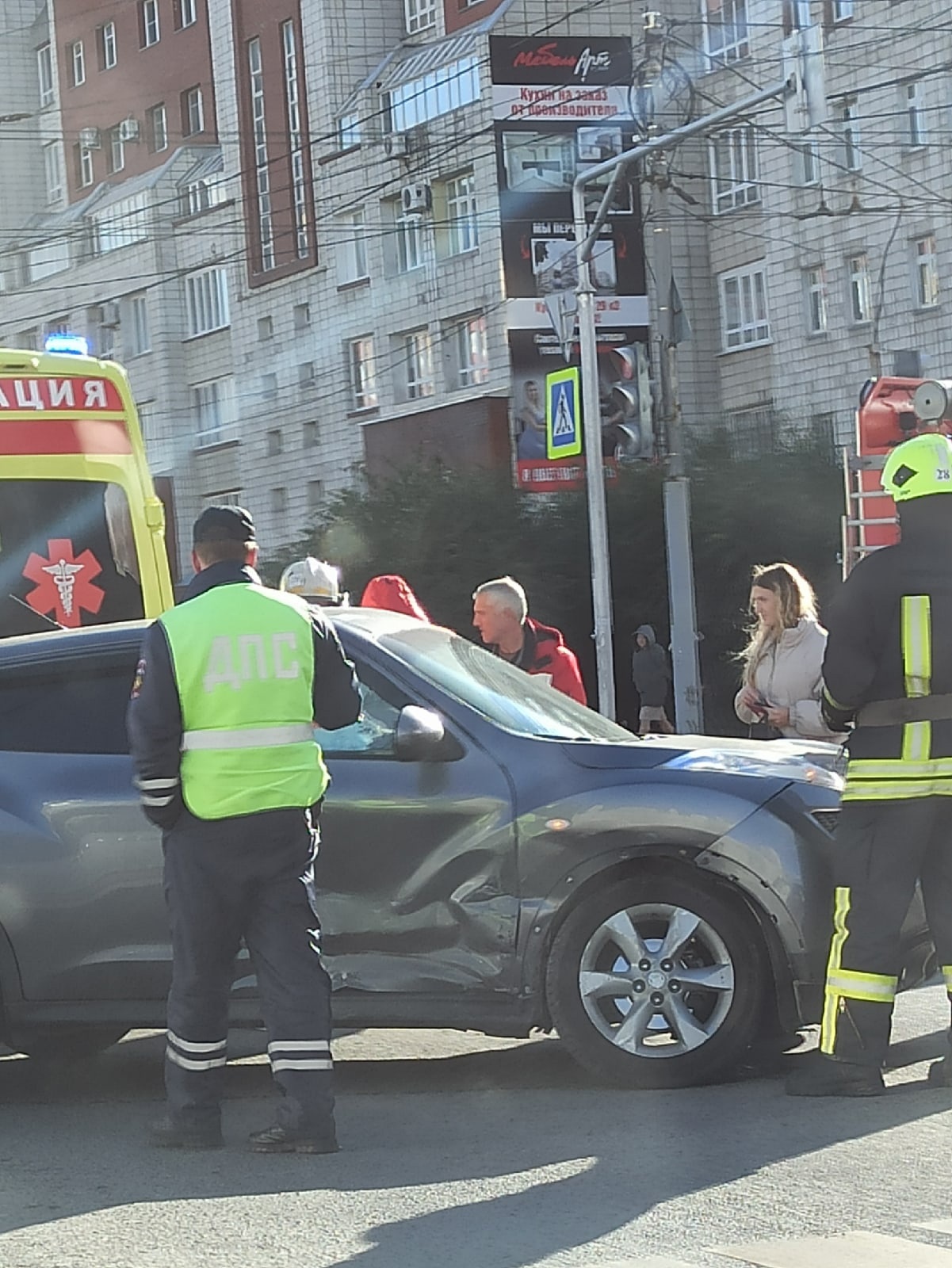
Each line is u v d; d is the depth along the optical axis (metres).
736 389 44.06
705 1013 8.77
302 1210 7.20
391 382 49.75
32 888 8.66
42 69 69.62
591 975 8.63
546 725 8.98
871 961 8.38
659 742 9.25
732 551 31.72
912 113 38.25
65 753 8.81
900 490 8.45
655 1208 7.09
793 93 19.53
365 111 50.16
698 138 43.88
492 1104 8.53
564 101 37.22
